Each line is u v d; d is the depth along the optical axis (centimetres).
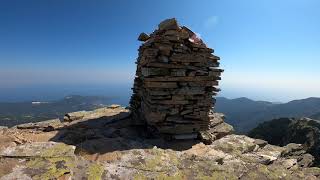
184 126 1086
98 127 1180
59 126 1198
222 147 1048
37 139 939
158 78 1048
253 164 753
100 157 729
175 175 627
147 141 1016
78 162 620
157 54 1068
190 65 1087
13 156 601
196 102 1107
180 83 1077
